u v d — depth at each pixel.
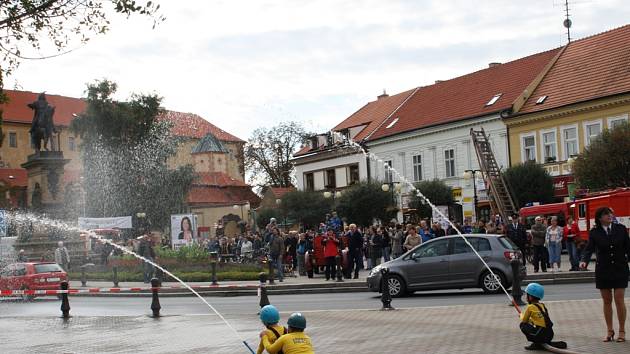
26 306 28.73
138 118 84.25
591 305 18.33
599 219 12.84
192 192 101.19
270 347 9.55
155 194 82.94
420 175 69.69
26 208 60.91
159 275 38.47
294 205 71.31
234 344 15.38
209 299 28.89
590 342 12.86
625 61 55.41
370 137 75.06
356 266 33.06
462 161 64.94
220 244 48.88
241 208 98.56
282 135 104.38
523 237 31.59
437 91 73.94
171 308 25.30
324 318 18.88
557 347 12.38
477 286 23.88
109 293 33.22
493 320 16.67
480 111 63.56
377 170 74.38
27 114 110.94
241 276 37.00
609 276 12.77
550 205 44.12
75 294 34.25
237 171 117.25
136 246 45.25
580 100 55.06
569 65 60.88
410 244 30.53
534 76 62.53
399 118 74.50
